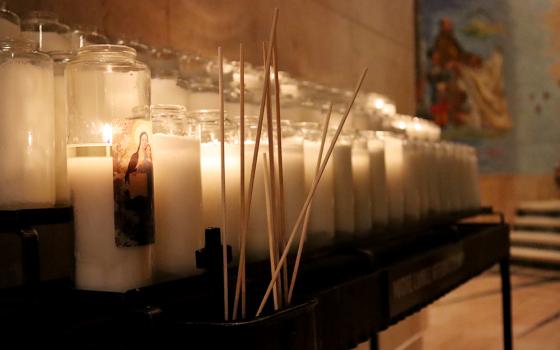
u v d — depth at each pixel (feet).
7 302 2.27
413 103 9.59
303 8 6.50
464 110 23.57
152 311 2.24
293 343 2.47
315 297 3.05
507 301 6.64
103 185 2.44
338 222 4.03
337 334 3.27
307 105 4.77
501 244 6.41
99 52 2.56
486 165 23.70
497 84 24.23
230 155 3.09
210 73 4.20
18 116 2.44
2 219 2.32
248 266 2.96
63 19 3.61
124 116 2.52
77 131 2.52
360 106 5.47
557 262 19.86
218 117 3.09
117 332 2.22
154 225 2.53
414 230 4.97
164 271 2.68
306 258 3.45
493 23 24.18
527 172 24.27
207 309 2.61
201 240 2.80
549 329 11.75
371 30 8.17
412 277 4.21
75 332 2.02
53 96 2.63
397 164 4.90
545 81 23.77
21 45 2.52
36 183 2.47
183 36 4.71
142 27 4.28
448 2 23.27
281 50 6.08
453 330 11.84
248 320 2.30
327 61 6.99
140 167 2.45
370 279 3.69
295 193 3.38
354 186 4.29
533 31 24.00
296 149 3.40
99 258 2.42
